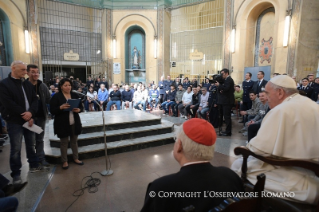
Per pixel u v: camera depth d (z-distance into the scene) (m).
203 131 1.01
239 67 9.27
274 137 1.60
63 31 11.60
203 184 0.93
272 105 1.92
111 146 3.82
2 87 2.56
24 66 2.71
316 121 1.54
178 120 6.80
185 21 11.81
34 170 3.05
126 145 3.93
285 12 7.68
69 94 3.27
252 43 9.15
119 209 2.21
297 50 7.45
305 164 1.43
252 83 6.26
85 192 2.53
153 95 8.98
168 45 12.16
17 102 2.67
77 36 12.01
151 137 4.42
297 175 1.56
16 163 2.70
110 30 11.78
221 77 4.75
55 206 2.25
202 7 11.27
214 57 11.12
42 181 2.79
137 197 2.43
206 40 11.30
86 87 9.34
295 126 1.57
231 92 4.81
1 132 4.60
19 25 9.41
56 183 2.75
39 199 2.37
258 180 1.00
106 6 11.64
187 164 1.02
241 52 9.17
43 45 11.09
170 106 7.73
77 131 3.25
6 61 9.20
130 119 4.82
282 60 7.90
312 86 6.23
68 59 10.81
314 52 7.57
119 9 11.71
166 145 4.36
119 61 12.07
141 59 12.67
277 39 8.02
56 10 11.28
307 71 7.61
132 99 8.16
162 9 11.60
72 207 2.23
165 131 4.75
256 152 1.66
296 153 1.55
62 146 3.16
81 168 3.21
